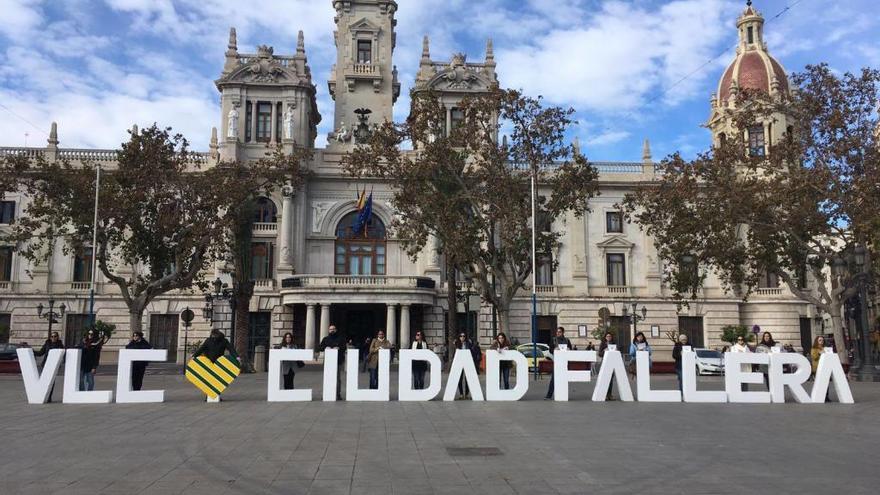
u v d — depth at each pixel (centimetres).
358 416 1723
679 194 3775
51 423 1589
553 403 2064
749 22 6444
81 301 5475
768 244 3828
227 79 5731
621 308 5825
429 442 1320
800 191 3441
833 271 3634
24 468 1073
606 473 1037
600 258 5925
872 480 995
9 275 5519
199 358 2069
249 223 4225
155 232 3806
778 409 1933
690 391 2117
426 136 3753
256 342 5506
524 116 3609
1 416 1723
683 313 5888
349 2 6238
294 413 1788
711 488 941
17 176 3903
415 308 5628
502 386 2659
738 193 3619
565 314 5788
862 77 3362
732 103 6084
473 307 4597
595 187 3756
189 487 944
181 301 5509
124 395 2023
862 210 3262
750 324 5900
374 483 968
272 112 5809
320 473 1034
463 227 3666
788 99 3681
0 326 5134
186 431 1459
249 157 5700
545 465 1097
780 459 1156
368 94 6106
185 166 4019
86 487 945
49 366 2036
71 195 3828
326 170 5750
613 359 2130
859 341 3600
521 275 3697
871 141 3394
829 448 1270
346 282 5228
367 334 5678
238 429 1490
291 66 5881
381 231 5784
